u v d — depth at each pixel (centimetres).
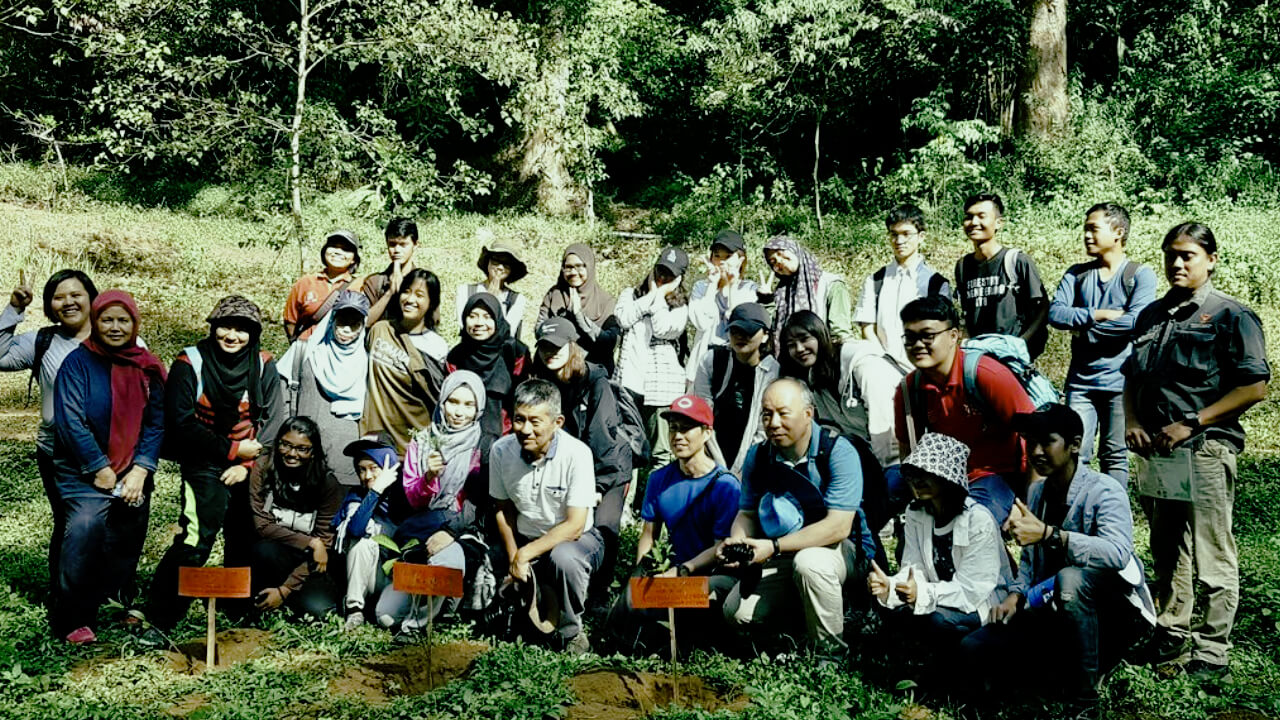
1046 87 1986
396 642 545
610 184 2569
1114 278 628
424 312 676
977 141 1886
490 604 572
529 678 478
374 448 594
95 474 532
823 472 513
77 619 536
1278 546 671
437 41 1448
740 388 646
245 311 564
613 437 601
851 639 524
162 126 1482
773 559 518
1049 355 1214
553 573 540
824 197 2030
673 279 765
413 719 447
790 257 698
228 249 1708
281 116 1495
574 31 2105
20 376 1228
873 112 2261
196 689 485
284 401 660
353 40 1465
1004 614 471
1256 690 484
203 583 509
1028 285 648
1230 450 494
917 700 480
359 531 572
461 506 591
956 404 514
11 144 2258
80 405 529
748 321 623
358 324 649
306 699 474
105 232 1672
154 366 556
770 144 2236
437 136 2100
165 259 1630
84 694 480
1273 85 1875
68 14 1507
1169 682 478
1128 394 518
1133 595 466
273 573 577
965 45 2055
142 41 1373
